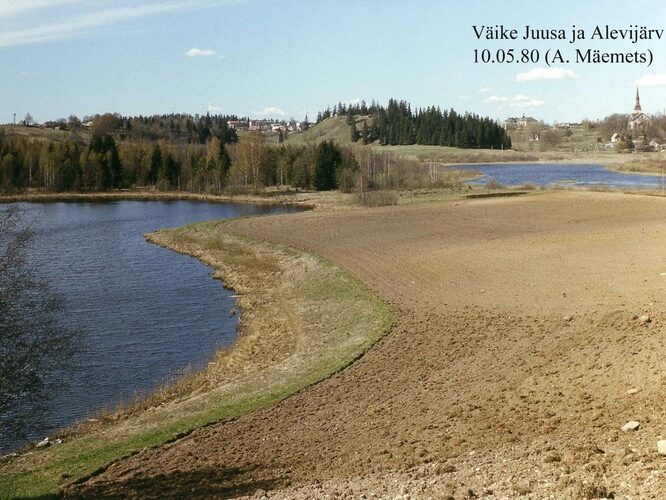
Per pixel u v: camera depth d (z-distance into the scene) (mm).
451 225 64188
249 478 17078
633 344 22312
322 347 30047
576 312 29328
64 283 47375
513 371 22531
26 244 18891
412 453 16922
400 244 54031
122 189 132250
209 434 20844
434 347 27172
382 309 33750
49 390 24375
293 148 135125
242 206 100938
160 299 42688
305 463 17641
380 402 21875
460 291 36375
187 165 133375
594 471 12398
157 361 31109
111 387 27812
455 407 20047
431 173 114562
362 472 16094
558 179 129125
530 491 11852
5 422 19000
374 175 112438
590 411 17281
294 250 53719
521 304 32219
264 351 31297
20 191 125750
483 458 15266
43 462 19562
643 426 15047
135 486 17406
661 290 31547
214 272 51031
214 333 35500
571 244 49344
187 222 81750
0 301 17516
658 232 52469
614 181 121250
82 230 75750
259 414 22172
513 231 58531
